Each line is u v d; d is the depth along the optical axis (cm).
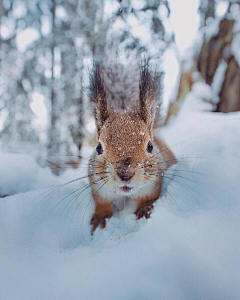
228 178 11
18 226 12
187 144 15
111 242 10
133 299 7
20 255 10
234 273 7
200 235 9
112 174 12
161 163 14
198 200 11
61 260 9
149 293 7
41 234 12
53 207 14
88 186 14
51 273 9
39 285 8
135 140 12
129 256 9
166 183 14
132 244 9
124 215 14
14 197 14
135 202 15
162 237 9
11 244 11
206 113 20
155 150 14
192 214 10
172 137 17
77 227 13
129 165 11
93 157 14
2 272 9
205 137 15
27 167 21
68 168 22
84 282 8
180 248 9
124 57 22
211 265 8
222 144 14
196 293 7
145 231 10
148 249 9
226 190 11
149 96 14
